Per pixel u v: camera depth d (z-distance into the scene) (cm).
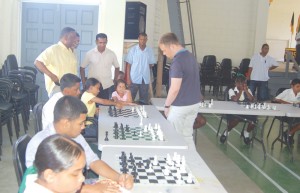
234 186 401
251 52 1184
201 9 1169
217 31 1180
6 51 661
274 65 792
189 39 1170
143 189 188
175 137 298
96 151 328
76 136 204
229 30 1180
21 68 664
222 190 191
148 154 248
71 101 200
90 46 719
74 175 136
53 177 134
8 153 454
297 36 1174
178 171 209
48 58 420
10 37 673
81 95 399
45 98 727
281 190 399
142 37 616
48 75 409
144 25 765
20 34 711
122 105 417
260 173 450
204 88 1095
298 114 482
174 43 371
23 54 717
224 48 1188
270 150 554
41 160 134
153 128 321
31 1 705
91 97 391
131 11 727
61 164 132
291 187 410
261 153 535
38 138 201
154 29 952
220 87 1089
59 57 426
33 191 137
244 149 550
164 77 919
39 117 300
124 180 192
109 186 188
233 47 1187
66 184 136
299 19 1402
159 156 245
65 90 283
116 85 483
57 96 282
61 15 711
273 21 1438
